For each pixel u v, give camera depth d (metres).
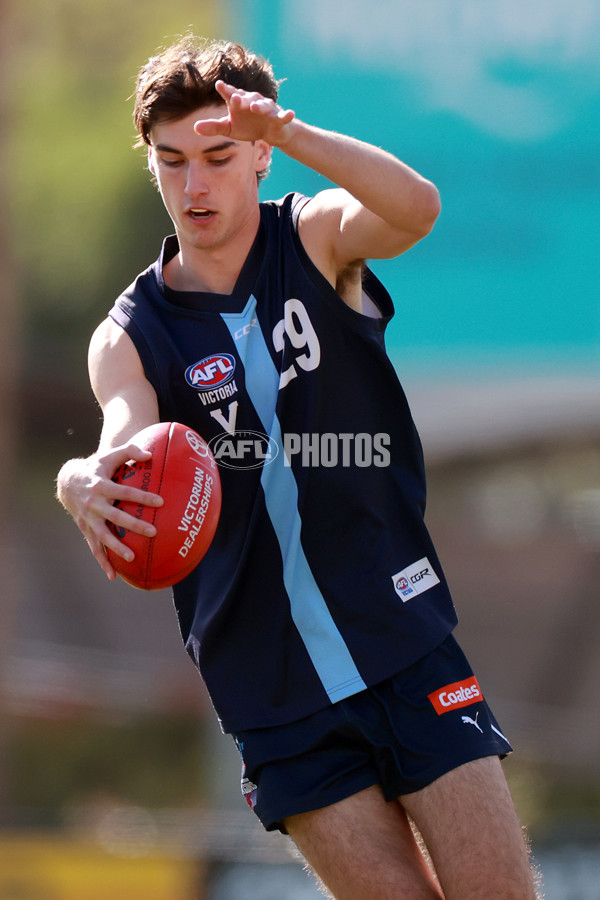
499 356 25.39
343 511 10.85
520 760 38.38
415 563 11.10
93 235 71.00
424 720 10.56
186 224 10.34
